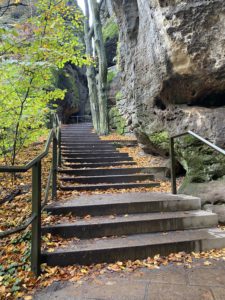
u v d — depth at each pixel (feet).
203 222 12.34
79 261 9.45
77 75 74.49
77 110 70.85
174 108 18.25
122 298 7.50
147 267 9.43
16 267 9.04
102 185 17.65
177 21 15.78
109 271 9.12
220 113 16.03
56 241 10.46
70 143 31.63
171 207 13.39
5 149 20.34
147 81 20.75
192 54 15.75
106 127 43.34
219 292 7.72
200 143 15.99
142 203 13.15
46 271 8.93
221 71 15.61
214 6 15.15
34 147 29.66
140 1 21.45
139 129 23.48
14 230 7.59
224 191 13.69
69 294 7.74
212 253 10.47
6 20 16.57
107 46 65.31
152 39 18.86
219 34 15.29
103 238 10.94
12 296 7.64
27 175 20.30
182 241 10.47
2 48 14.64
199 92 16.94
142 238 10.84
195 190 15.03
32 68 16.37
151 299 7.43
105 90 44.75
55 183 14.58
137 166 23.30
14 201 15.08
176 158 18.74
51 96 20.30
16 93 18.35
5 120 18.85
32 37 16.07
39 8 18.62
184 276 8.74
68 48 18.67
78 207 12.52
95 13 45.37
